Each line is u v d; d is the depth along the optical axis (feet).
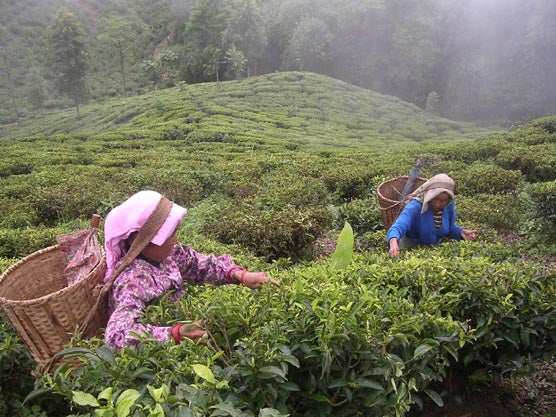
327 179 37.81
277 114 134.92
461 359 9.53
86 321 7.85
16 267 8.69
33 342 7.68
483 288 8.99
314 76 172.55
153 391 5.38
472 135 134.31
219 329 7.36
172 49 221.66
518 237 24.67
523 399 10.50
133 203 8.17
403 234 14.19
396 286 9.50
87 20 290.97
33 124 187.62
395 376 7.00
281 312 7.49
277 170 43.39
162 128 106.63
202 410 5.47
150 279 8.22
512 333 9.12
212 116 123.13
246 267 13.12
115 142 91.91
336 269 9.87
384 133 132.87
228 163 51.62
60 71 170.40
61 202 31.91
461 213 24.62
